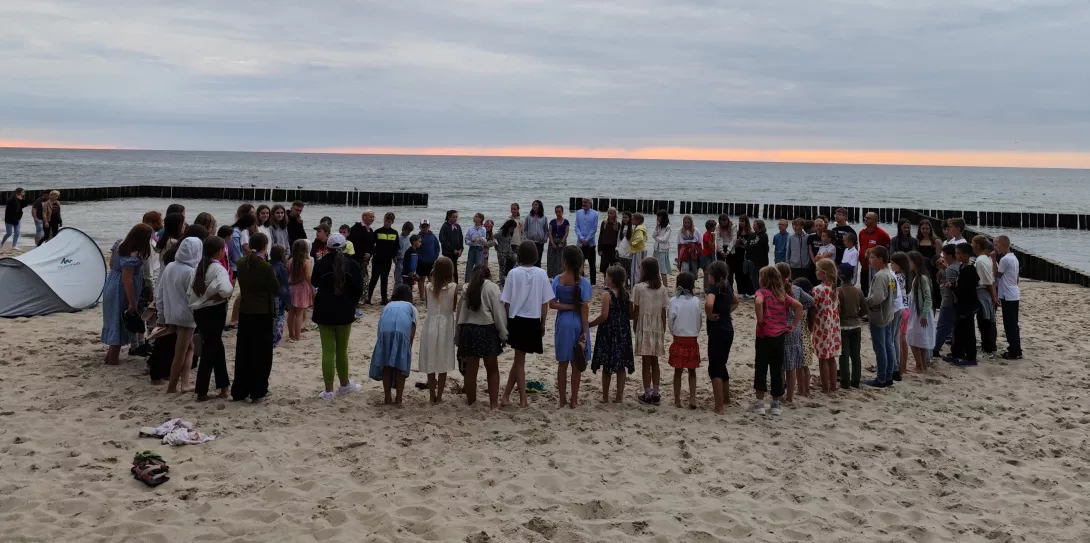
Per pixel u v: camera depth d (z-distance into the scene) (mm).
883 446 6195
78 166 101062
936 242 11328
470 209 44000
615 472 5516
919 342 8438
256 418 6426
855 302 7852
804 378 7672
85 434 5922
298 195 48438
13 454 5457
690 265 13484
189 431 5957
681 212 48531
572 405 7082
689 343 7047
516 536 4469
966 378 8430
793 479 5484
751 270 13398
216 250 6688
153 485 4977
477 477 5348
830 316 7590
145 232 7516
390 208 44188
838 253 11898
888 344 8000
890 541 4594
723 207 48031
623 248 13773
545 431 6379
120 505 4703
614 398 7492
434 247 13125
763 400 7230
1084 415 7102
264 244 7258
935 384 8188
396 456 5688
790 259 12523
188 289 6797
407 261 12945
